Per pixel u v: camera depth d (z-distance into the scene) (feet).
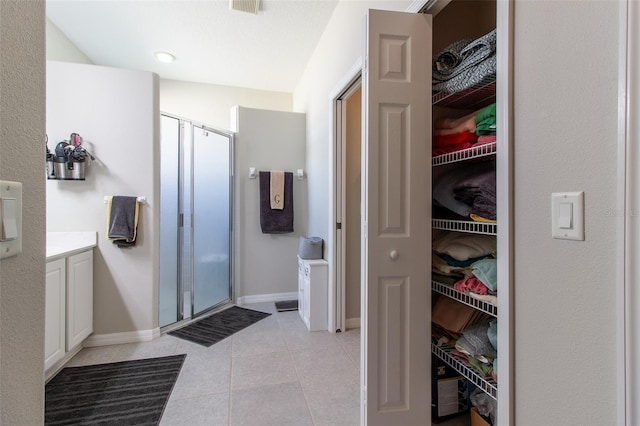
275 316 10.00
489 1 5.33
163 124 9.02
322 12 8.28
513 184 2.71
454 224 4.48
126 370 6.63
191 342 8.04
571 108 2.19
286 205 11.55
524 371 2.61
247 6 7.95
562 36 2.25
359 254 9.09
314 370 6.64
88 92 7.73
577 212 2.14
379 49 4.34
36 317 1.73
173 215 9.30
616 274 1.89
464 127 4.44
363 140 4.53
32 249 1.69
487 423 4.43
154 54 10.46
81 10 8.16
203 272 10.29
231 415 5.20
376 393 4.42
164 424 4.98
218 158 10.84
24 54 1.61
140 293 8.13
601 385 2.00
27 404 1.65
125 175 7.99
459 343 4.43
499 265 2.84
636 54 1.77
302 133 11.99
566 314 2.24
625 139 1.82
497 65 2.85
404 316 4.50
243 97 13.34
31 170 1.68
